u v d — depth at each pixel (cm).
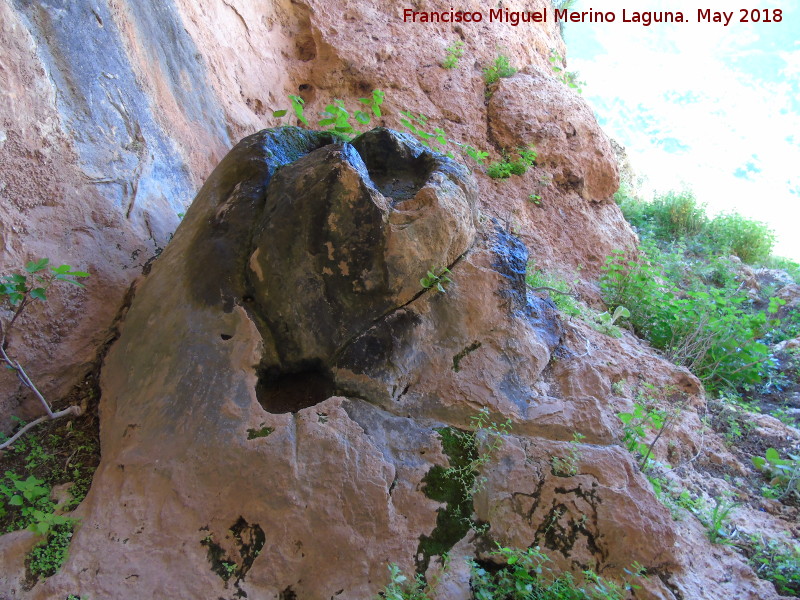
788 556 299
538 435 296
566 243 652
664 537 263
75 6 384
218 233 316
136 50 434
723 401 451
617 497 269
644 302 551
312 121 670
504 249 343
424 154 348
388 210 299
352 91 702
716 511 314
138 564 241
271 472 255
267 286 297
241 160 335
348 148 310
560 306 484
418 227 298
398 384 296
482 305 317
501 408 298
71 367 331
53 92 356
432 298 308
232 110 546
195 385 280
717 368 491
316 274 296
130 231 379
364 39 719
